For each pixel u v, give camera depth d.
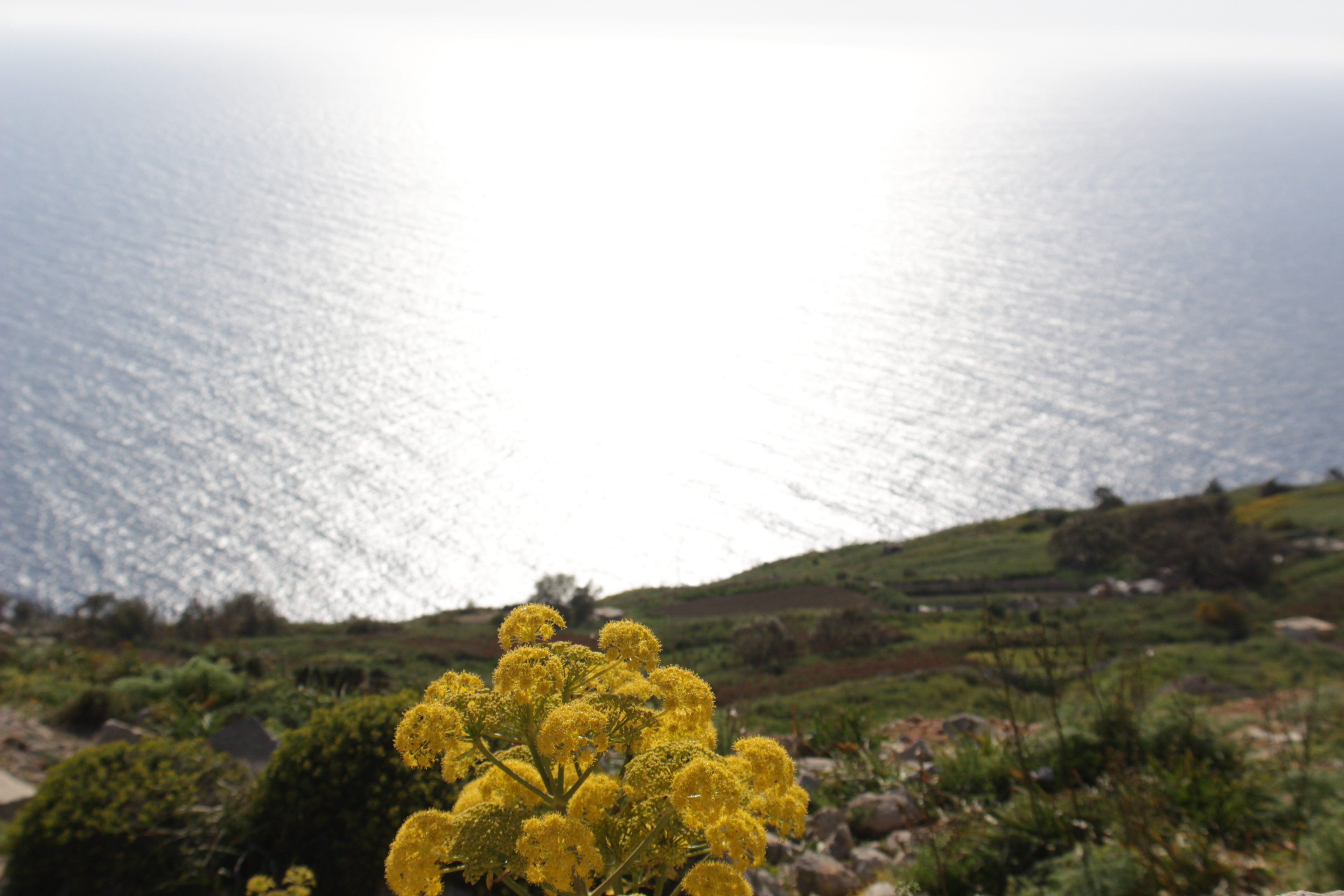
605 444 166.88
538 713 2.77
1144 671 7.68
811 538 130.50
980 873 5.49
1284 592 53.31
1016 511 142.38
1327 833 4.77
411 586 119.44
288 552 129.00
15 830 6.41
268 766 6.79
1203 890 4.80
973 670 23.84
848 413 184.00
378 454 164.25
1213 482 95.62
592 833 2.64
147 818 6.38
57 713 11.16
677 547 126.38
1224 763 6.48
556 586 50.22
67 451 165.62
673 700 2.78
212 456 164.50
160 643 37.03
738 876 2.67
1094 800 5.87
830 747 9.23
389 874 2.63
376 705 6.87
